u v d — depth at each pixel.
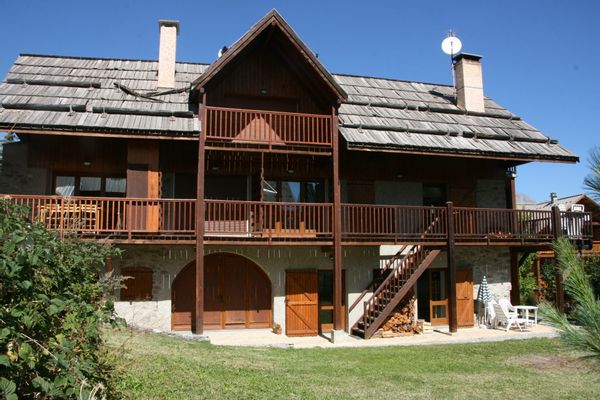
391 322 14.67
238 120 15.30
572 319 3.62
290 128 14.70
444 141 15.74
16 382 3.66
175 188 15.26
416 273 14.63
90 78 15.79
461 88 18.78
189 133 13.23
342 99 14.41
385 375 9.67
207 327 14.95
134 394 6.54
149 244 13.44
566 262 3.64
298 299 15.17
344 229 15.59
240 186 15.90
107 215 12.64
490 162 18.16
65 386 4.02
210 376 8.21
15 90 14.06
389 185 16.97
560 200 25.67
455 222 16.33
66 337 4.43
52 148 14.46
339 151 16.50
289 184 16.31
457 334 14.95
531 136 17.39
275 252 15.26
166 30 15.93
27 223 4.22
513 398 8.46
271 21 13.91
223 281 15.23
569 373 10.38
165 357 9.03
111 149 14.79
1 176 14.06
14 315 3.54
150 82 16.16
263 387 7.95
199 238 13.10
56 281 4.67
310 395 7.82
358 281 15.88
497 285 17.58
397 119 16.58
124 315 13.96
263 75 15.62
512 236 15.98
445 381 9.41
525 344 13.54
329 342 13.72
